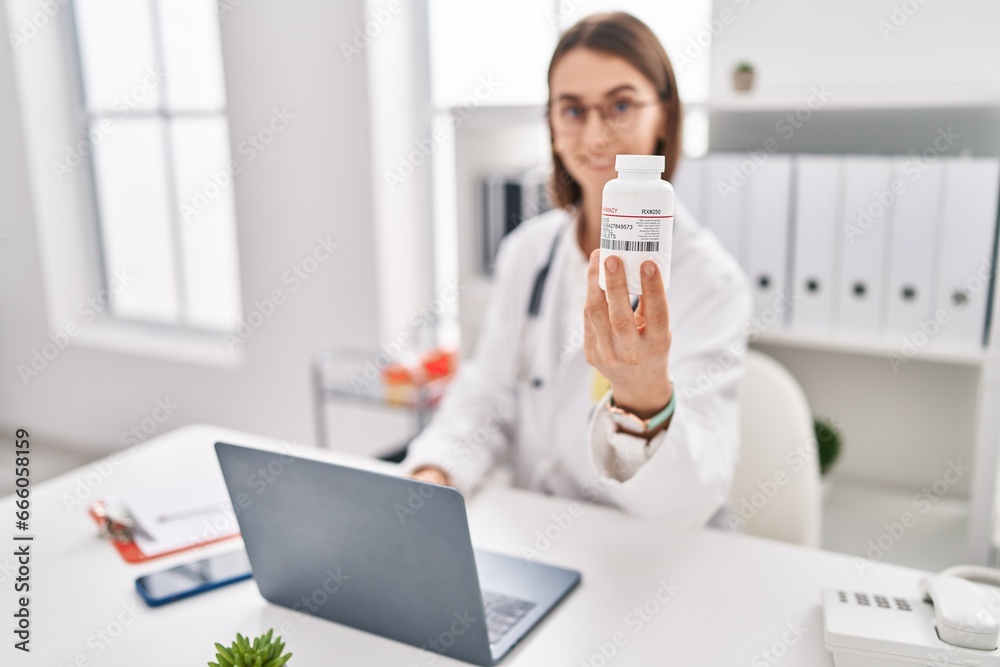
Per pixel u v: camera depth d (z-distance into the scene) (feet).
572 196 4.67
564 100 4.04
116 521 3.93
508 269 5.13
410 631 3.03
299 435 9.21
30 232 10.47
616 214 2.73
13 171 10.34
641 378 3.06
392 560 2.89
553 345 4.65
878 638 2.81
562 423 4.64
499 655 2.93
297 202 8.53
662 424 3.36
